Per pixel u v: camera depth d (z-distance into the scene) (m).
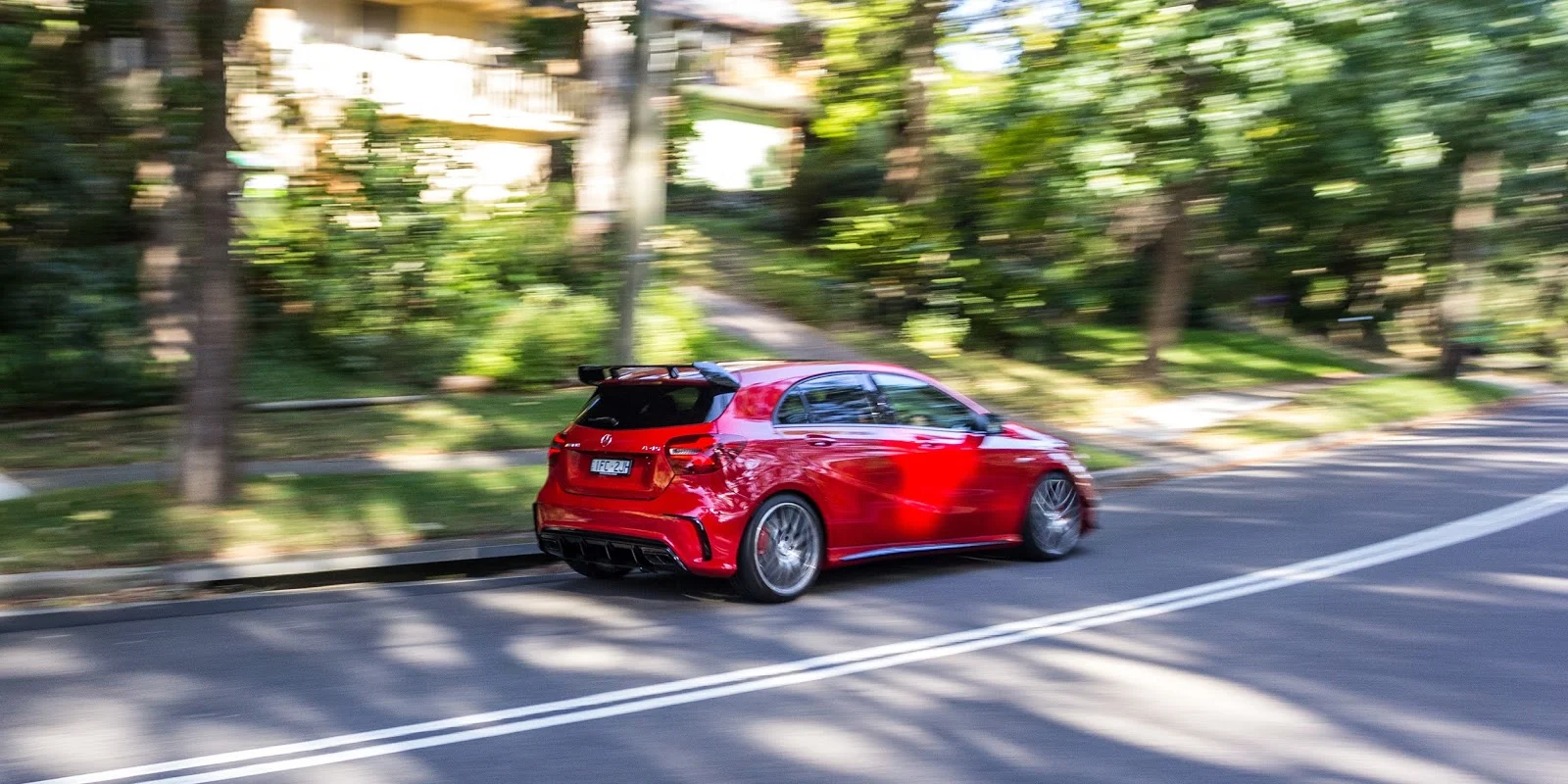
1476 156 20.56
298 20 23.39
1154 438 17.50
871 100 19.66
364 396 15.22
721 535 7.53
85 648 6.68
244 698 5.73
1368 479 14.06
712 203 29.02
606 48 18.11
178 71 9.26
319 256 16.73
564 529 8.04
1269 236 22.70
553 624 7.25
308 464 11.98
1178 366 25.95
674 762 4.88
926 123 19.06
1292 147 17.16
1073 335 26.34
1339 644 6.71
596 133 18.67
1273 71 14.82
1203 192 18.97
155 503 9.45
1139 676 6.10
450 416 14.52
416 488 10.75
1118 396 20.81
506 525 10.02
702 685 5.95
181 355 14.98
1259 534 10.37
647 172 11.31
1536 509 11.62
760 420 7.83
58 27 11.30
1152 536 10.38
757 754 4.99
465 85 25.11
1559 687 5.93
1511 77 16.80
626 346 11.36
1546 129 17.72
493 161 26.00
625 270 11.34
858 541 8.22
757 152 32.12
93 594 7.97
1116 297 28.92
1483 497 12.48
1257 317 36.69
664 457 7.62
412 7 24.84
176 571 8.27
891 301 22.59
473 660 6.43
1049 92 16.12
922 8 17.92
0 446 12.25
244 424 13.47
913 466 8.49
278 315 16.75
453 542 9.49
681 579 8.67
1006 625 7.16
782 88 31.03
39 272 14.54
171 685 5.95
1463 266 25.97
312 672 6.18
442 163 17.77
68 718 5.42
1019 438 9.30
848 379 8.48
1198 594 7.99
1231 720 5.43
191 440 9.52
